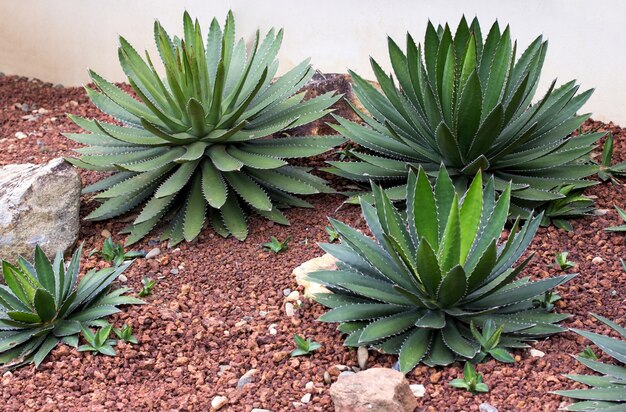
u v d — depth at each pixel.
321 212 4.08
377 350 3.06
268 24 5.43
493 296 3.08
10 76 6.64
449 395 2.81
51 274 3.34
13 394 3.01
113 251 3.84
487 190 3.25
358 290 3.03
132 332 3.31
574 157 3.85
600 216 3.83
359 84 4.14
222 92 4.02
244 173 4.09
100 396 2.97
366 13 5.04
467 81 3.50
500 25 4.70
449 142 3.65
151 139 4.02
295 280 3.58
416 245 3.19
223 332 3.31
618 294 3.31
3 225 3.73
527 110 3.96
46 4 6.25
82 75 6.30
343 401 2.66
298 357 3.12
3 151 4.95
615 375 2.78
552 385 2.82
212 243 3.92
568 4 4.44
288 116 4.22
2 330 3.29
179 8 5.66
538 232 3.74
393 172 3.96
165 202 3.96
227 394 2.94
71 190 3.93
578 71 4.55
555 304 3.26
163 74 5.86
